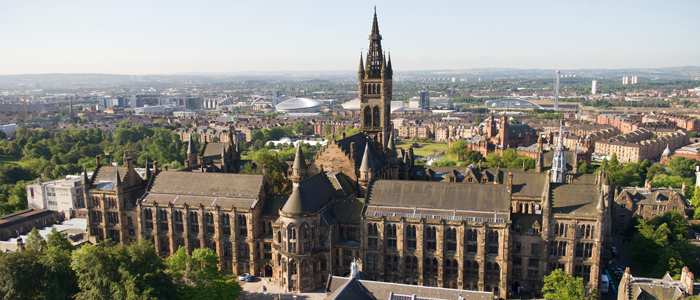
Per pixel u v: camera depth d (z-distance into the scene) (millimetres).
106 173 166250
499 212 129250
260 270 146000
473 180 181875
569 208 126500
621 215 189375
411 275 134875
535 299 123938
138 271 112812
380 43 188875
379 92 188500
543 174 158250
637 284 109500
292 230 131250
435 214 132500
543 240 127250
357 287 101625
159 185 158250
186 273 123750
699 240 157875
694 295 104250
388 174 184875
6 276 115812
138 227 155375
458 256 130750
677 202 185625
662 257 134875
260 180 148750
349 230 142125
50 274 120062
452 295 98375
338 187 151750
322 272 137500
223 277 142625
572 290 110188
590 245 125125
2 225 183625
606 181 151750
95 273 113312
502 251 127250
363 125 193875
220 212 145000
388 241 135625
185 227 149000
